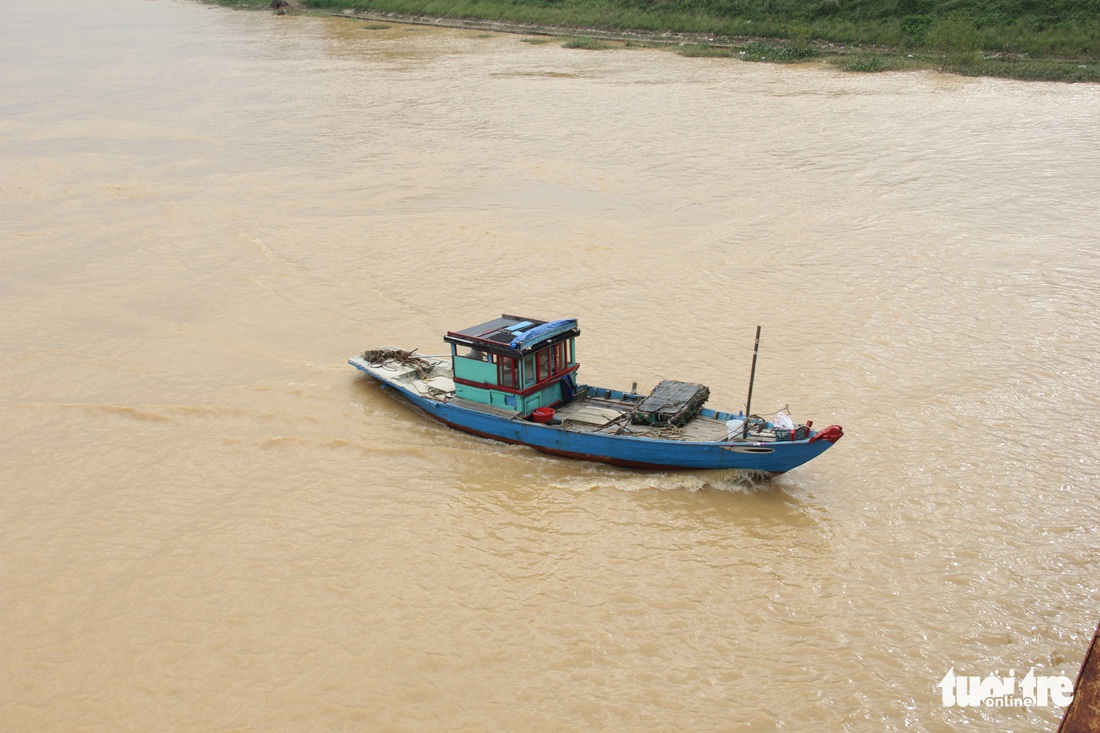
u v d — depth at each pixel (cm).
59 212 3947
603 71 7019
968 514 1870
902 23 7438
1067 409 2247
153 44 9131
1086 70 6209
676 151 4738
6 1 14450
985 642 1543
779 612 1616
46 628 1612
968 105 5562
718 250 3394
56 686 1491
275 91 6500
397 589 1684
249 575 1728
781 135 5003
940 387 2366
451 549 1792
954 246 3356
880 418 2228
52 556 1795
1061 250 3284
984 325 2717
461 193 4125
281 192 4181
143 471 2080
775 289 3023
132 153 4900
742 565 1736
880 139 4859
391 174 4425
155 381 2480
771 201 3941
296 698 1452
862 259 3266
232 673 1504
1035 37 6838
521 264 3284
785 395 2331
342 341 2698
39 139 5222
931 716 1402
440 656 1526
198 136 5247
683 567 1733
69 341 2723
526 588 1681
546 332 2100
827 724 1392
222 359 2602
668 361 2517
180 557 1783
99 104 6172
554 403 2195
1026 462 2038
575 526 1858
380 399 2369
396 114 5688
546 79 6719
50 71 7619
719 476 1978
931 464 2041
